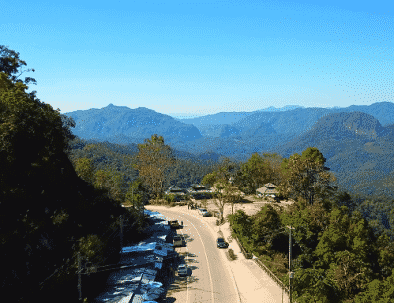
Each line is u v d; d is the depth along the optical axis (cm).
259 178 12344
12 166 3972
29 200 4066
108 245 5197
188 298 4106
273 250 5897
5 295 3191
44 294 3431
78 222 4856
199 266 5291
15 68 7188
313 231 6156
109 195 6950
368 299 4094
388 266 5853
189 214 9362
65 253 4028
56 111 5366
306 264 5466
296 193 8569
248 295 4125
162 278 4756
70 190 5041
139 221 6397
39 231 3906
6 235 3378
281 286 4303
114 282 4269
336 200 10375
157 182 12369
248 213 8619
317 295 4056
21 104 4531
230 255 5719
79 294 3534
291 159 9925
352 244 5862
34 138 4388
